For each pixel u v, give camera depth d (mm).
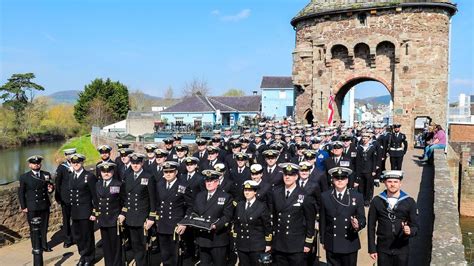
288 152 16422
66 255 12125
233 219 9352
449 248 7547
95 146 60719
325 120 35688
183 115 62094
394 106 33531
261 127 24750
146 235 10641
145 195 10656
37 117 87062
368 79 36625
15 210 12914
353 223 8344
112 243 10766
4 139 73312
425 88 32906
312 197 8898
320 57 35906
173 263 10430
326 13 34875
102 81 93250
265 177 11531
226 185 11266
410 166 25297
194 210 9562
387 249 8227
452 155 28953
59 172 12727
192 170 11219
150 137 50062
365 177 16281
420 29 32750
